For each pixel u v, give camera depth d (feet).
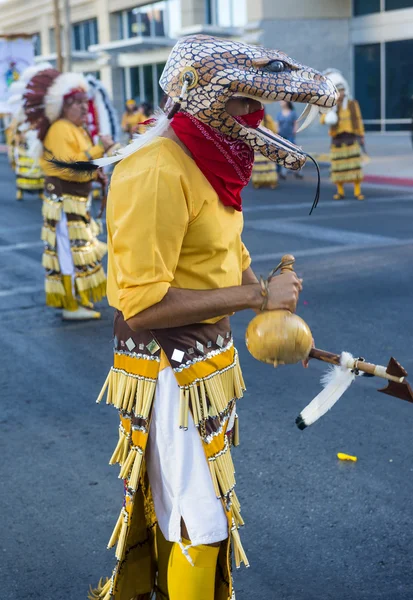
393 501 11.82
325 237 33.19
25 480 12.89
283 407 15.61
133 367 7.46
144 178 6.81
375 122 89.51
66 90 19.33
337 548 10.62
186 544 7.41
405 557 10.38
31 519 11.66
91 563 10.52
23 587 10.00
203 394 7.28
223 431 7.50
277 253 30.14
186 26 93.91
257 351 7.03
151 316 6.92
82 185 20.98
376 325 20.75
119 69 110.52
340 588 9.76
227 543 7.48
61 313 23.35
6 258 31.96
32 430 14.92
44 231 21.56
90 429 14.94
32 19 132.67
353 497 11.96
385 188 50.88
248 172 7.23
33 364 18.76
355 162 44.78
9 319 22.91
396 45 85.10
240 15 89.30
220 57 6.80
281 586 9.82
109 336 20.89
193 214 7.00
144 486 7.87
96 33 116.57
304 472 12.81
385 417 14.96
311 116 7.51
